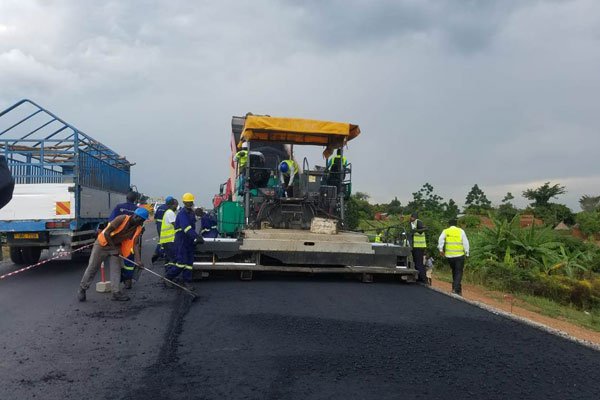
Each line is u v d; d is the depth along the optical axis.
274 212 10.02
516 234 15.20
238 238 9.25
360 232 10.95
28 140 10.67
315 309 6.71
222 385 4.06
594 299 11.04
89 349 4.98
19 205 10.24
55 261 12.50
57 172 11.30
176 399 3.79
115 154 14.24
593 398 3.96
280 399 3.80
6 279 9.54
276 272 9.49
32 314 6.45
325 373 4.34
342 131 9.95
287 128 9.78
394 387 4.07
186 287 7.91
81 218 10.80
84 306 6.93
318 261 8.92
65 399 3.79
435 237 15.66
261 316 6.25
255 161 10.40
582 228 26.00
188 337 5.37
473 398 3.89
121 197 14.66
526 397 3.94
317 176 10.41
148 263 12.25
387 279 9.49
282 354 4.82
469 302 7.46
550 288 11.74
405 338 5.42
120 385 4.06
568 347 5.31
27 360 4.66
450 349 5.09
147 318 6.22
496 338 5.55
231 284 8.51
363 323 6.01
